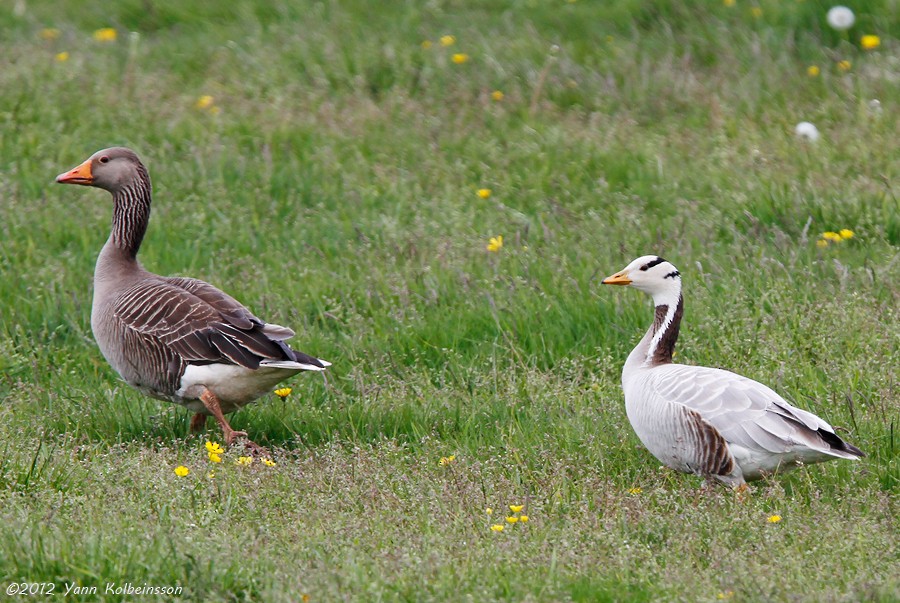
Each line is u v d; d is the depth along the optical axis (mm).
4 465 9586
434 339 12859
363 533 8500
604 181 16391
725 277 13461
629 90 19203
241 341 10617
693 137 17625
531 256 14305
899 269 13461
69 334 13289
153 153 17656
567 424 10836
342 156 17656
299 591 7496
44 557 7809
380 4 23406
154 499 9180
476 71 20078
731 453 9211
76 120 18641
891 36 19766
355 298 13688
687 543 8273
